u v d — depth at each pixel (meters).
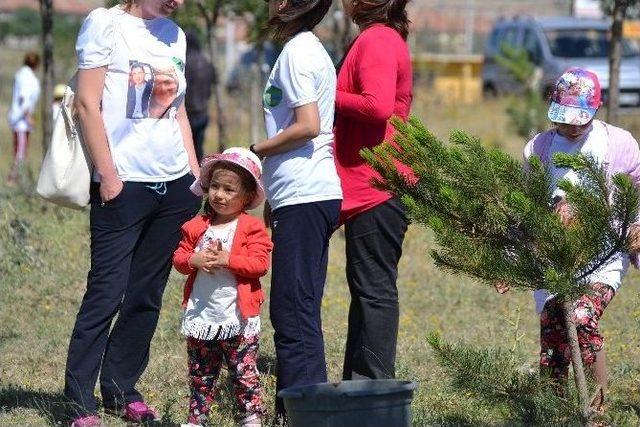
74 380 10.70
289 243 10.10
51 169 10.58
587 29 44.91
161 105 10.74
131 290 11.11
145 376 12.84
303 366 10.14
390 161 9.72
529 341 14.55
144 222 10.88
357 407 8.66
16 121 30.83
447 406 11.37
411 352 13.80
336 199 10.25
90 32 10.35
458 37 62.41
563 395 10.17
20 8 83.88
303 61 9.90
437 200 9.58
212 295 10.20
